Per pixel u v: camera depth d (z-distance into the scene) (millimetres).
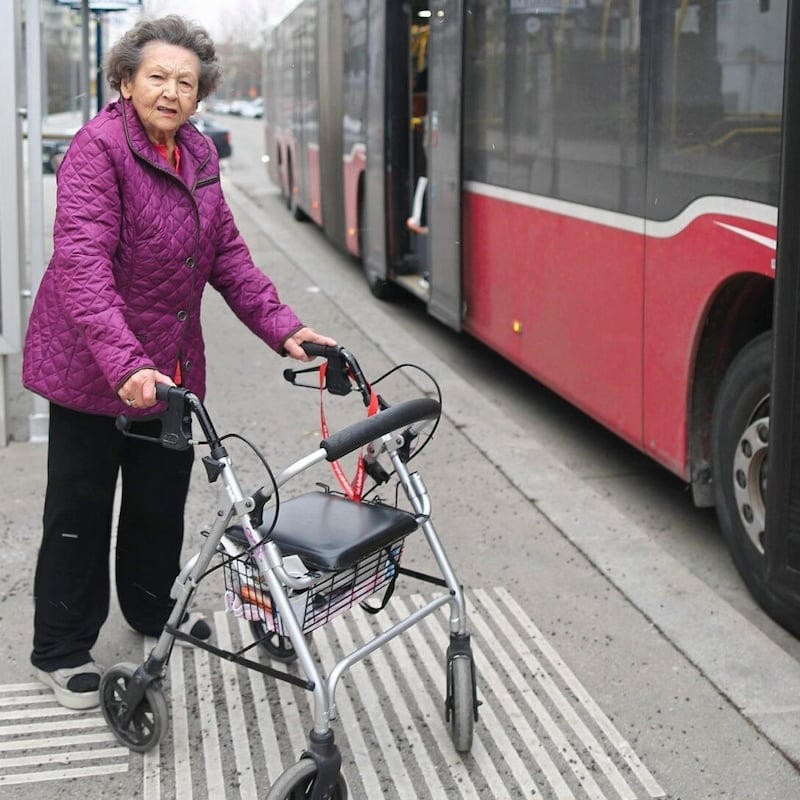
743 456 4355
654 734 3512
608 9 5195
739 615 4277
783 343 3643
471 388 7480
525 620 4227
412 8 9859
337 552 2891
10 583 4449
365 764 3320
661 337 4820
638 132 4922
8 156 5551
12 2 5449
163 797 3170
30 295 5973
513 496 5512
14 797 3164
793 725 3551
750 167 4023
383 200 10141
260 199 21359
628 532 5066
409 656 3914
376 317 9898
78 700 3551
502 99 6824
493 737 3467
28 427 6312
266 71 22719
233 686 3705
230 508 2898
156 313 3273
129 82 3127
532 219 6359
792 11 3471
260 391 7258
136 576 3809
